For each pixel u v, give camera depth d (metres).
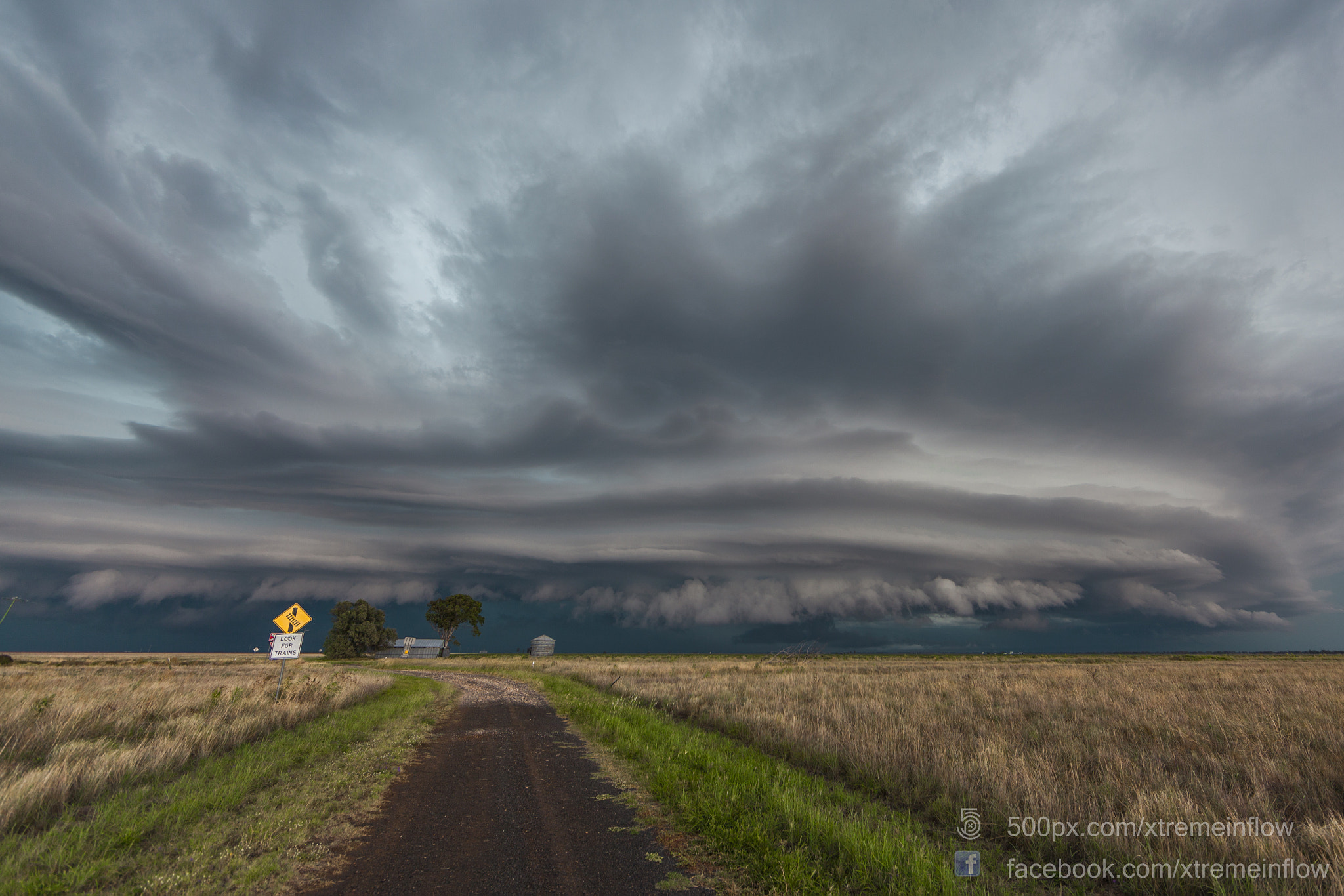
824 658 68.44
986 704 17.27
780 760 11.35
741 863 6.06
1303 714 13.76
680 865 6.04
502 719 17.66
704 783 8.92
